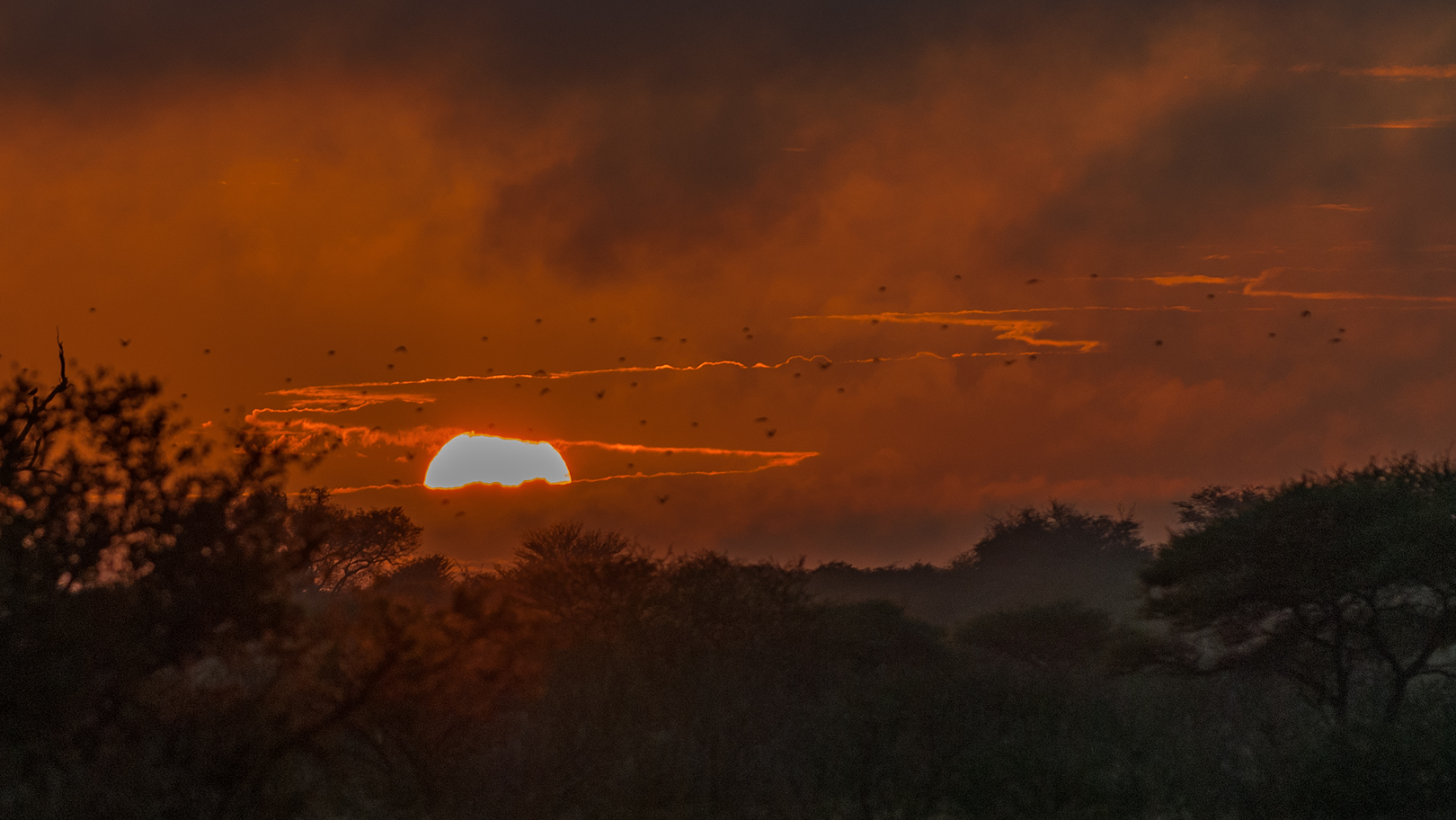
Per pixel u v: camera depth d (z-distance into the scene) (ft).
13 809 29.25
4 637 31.07
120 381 35.60
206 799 31.22
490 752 44.11
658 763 45.68
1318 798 46.34
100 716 32.81
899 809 46.50
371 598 35.86
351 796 40.68
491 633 37.50
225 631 34.14
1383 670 65.87
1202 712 64.69
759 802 44.65
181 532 33.83
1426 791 45.85
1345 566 59.82
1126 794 48.75
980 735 54.44
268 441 35.83
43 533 33.45
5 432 34.65
